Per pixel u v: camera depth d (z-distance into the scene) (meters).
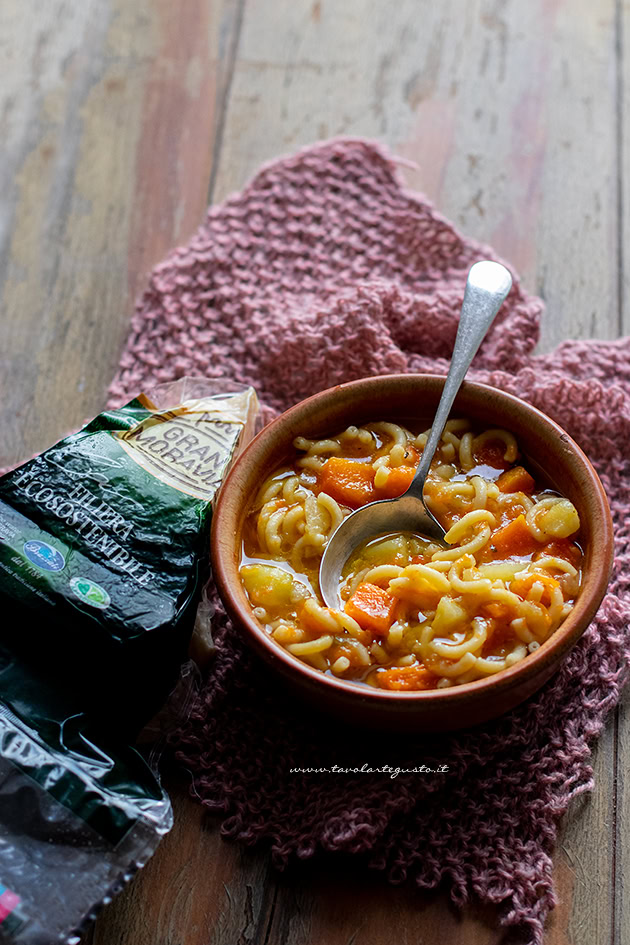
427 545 0.65
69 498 0.65
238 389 0.72
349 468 0.65
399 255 0.77
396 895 0.61
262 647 0.60
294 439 0.66
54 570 0.63
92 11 0.87
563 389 0.70
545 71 0.84
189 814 0.63
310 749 0.64
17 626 0.63
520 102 0.83
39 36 0.87
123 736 0.62
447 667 0.61
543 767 0.63
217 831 0.63
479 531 0.64
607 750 0.64
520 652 0.61
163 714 0.64
